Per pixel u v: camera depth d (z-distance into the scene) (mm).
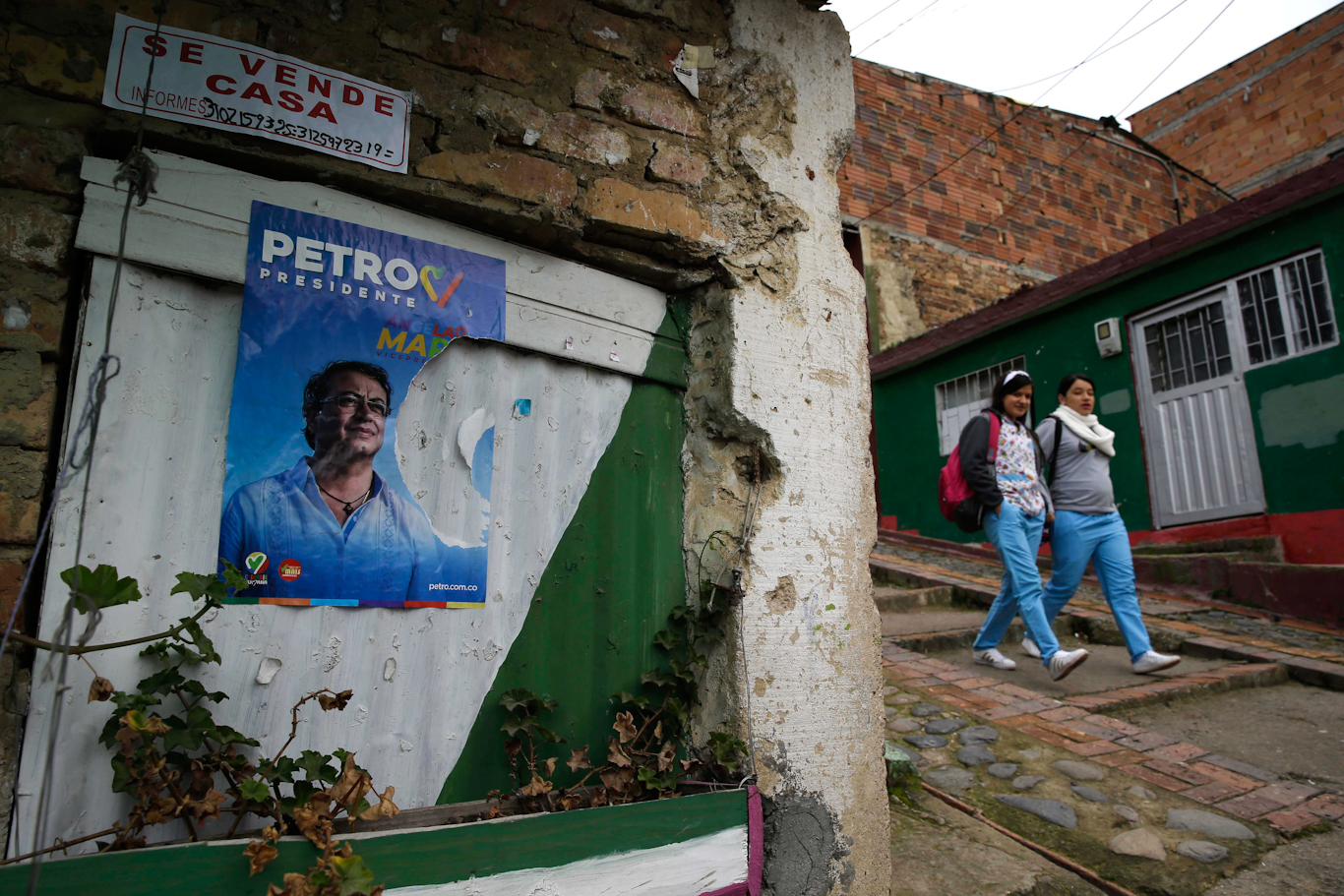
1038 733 3303
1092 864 2359
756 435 2225
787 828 2047
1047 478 4531
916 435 10188
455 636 1864
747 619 2115
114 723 1431
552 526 2049
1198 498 7047
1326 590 5336
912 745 3205
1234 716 3711
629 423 2229
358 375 1787
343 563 1729
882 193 11219
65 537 1462
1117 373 7789
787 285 2350
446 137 1909
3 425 1440
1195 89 15188
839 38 2600
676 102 2254
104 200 1549
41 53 1546
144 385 1574
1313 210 6312
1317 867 2338
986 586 6293
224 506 1618
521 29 2055
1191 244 7059
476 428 1947
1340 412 6062
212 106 1649
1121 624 4266
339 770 1674
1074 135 13117
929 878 2252
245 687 1599
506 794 1870
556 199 2012
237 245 1673
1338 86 12977
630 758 1975
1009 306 8828
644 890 1733
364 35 1843
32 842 1380
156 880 1321
